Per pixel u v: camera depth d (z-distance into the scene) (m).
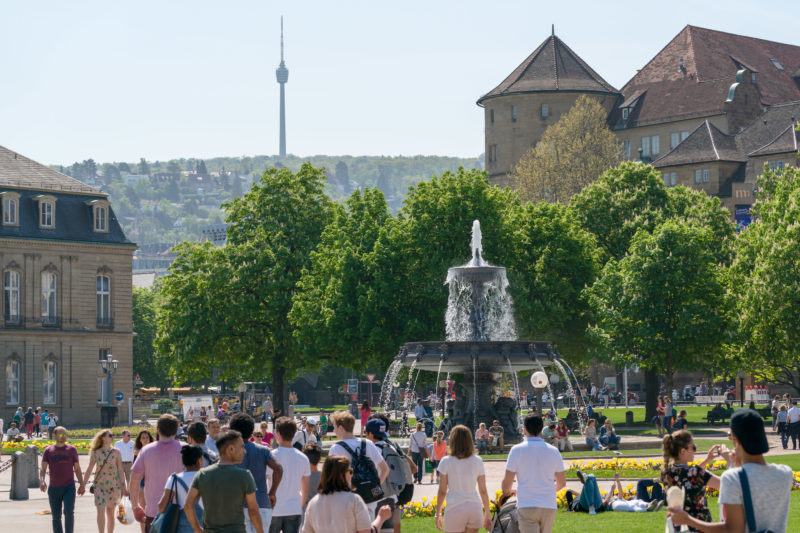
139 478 21.97
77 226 113.81
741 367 88.00
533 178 146.12
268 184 100.31
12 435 81.88
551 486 20.14
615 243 103.75
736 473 13.47
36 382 110.50
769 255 82.75
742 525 13.35
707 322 83.56
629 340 86.06
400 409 103.44
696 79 171.50
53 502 27.38
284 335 95.19
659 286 84.69
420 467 43.81
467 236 83.94
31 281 110.56
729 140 157.00
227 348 96.94
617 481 33.38
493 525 21.34
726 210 107.94
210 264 96.69
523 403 122.06
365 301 82.75
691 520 13.87
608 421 57.53
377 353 84.62
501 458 50.50
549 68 177.62
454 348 53.72
